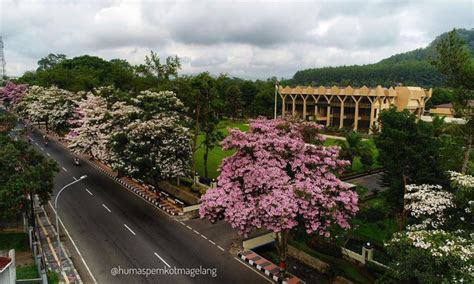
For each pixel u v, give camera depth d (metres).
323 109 77.62
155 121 30.56
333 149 18.75
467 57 16.59
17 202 20.56
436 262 10.98
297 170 17.47
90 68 92.25
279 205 15.45
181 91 40.84
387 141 19.75
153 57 60.94
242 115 85.38
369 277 17.91
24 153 23.66
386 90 66.50
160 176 29.66
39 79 83.25
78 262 20.19
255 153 17.56
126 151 29.17
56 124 53.69
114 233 24.25
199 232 24.72
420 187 16.03
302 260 20.56
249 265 20.23
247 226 16.66
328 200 16.22
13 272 16.42
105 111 38.34
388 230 23.20
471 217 13.88
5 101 89.31
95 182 36.28
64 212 27.94
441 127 21.88
